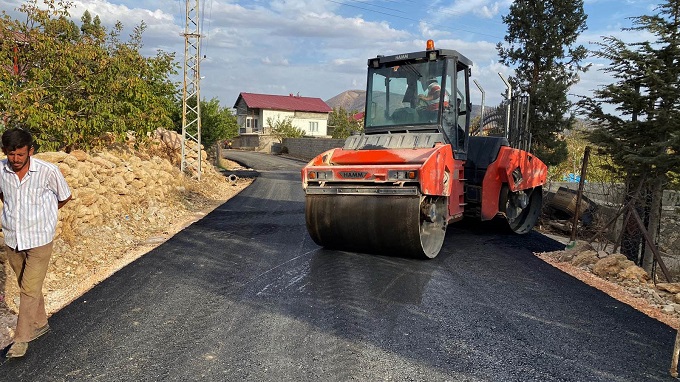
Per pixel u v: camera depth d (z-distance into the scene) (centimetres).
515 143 1005
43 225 373
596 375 348
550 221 1059
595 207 1024
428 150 632
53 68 816
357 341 397
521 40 1565
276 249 724
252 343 393
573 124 1446
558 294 529
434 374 344
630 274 583
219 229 892
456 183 732
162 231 865
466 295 518
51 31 834
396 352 378
